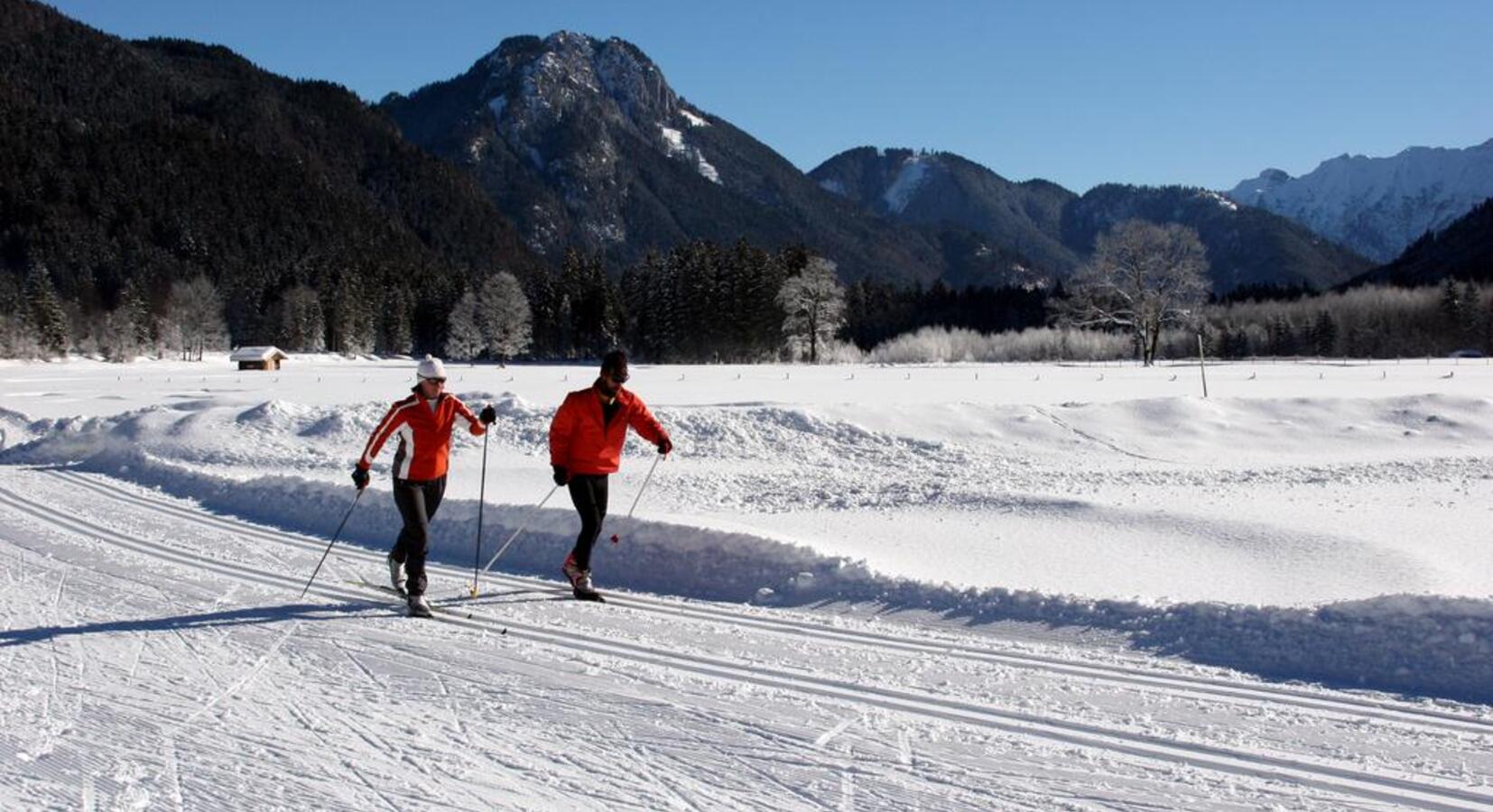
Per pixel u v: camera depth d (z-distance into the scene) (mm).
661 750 4691
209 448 17250
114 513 11219
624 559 8305
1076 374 44531
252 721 5055
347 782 4332
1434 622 5742
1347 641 5844
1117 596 6777
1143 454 19391
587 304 99438
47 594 7598
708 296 84750
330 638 6477
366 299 115688
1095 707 5234
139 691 5477
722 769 4480
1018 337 85812
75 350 98688
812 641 6430
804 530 9406
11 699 5320
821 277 81938
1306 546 8297
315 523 10539
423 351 119250
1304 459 18562
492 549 9125
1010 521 9797
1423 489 13383
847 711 5184
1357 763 4512
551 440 7551
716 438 19203
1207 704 5277
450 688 5531
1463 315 88625
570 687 5535
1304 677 5711
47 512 11297
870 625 6781
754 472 15672
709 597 7617
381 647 6289
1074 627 6496
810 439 19484
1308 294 115812
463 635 6551
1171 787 4277
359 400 28828
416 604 7039
